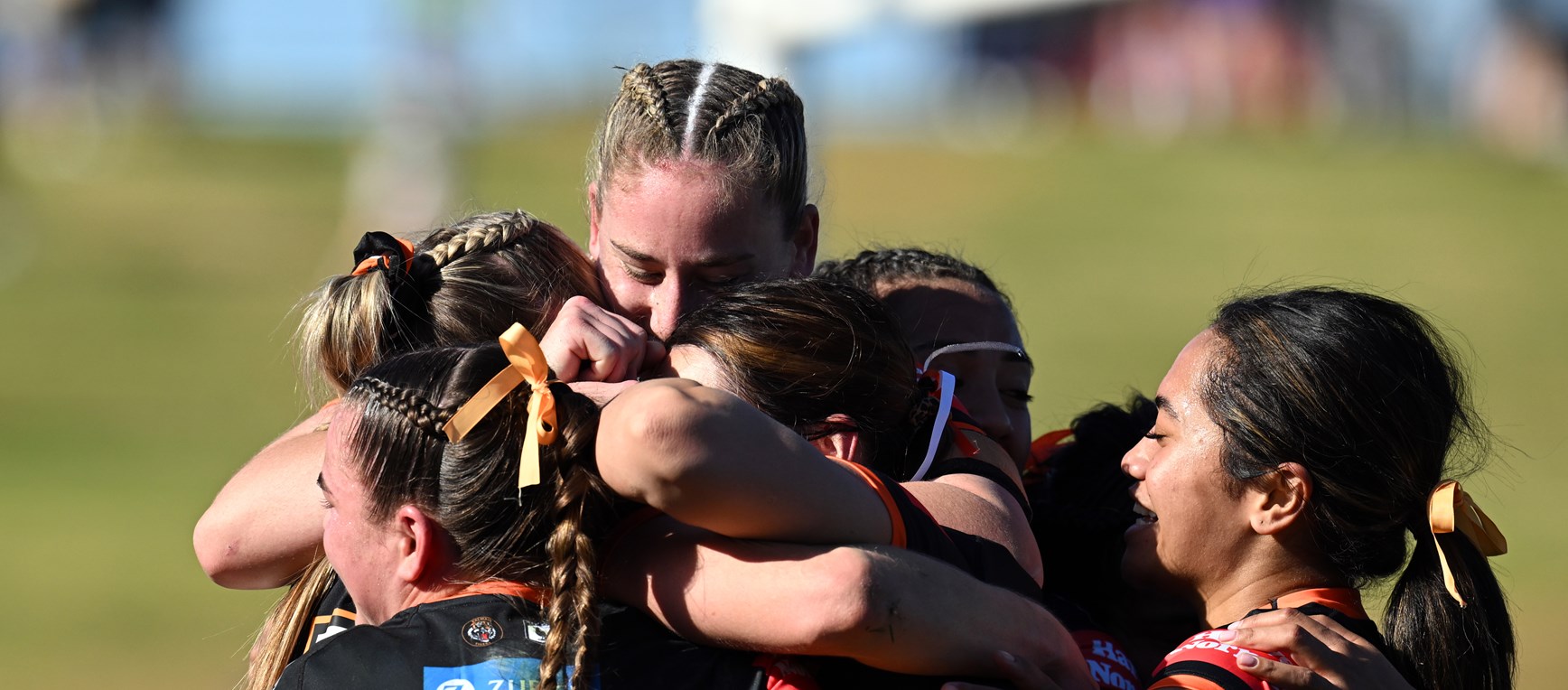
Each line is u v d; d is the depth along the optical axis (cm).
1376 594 1148
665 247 1043
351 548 861
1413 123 12094
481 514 823
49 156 10081
